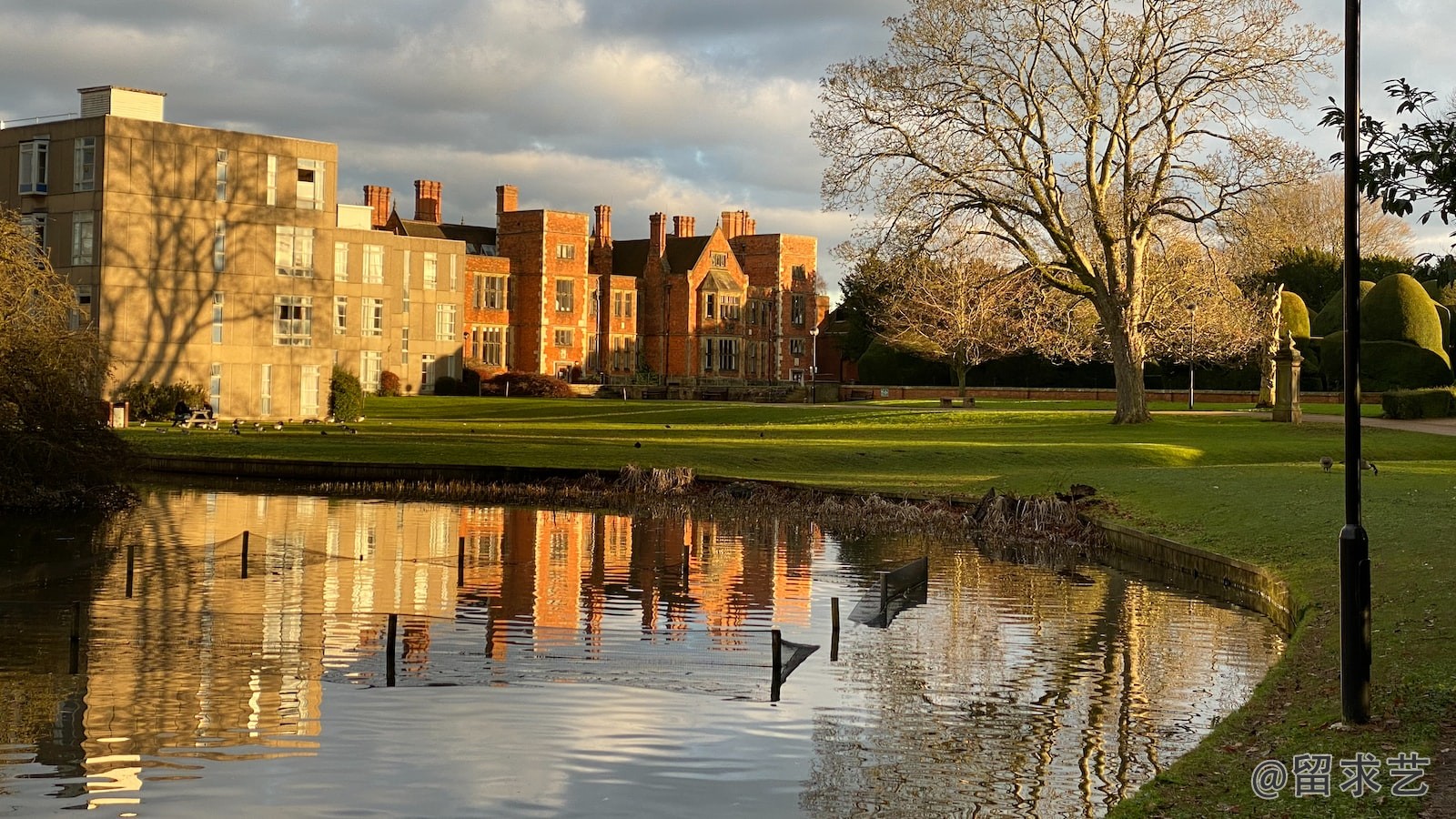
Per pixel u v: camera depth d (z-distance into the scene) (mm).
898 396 93188
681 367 116688
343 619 21453
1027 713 15711
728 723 15281
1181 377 87688
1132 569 27516
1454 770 10781
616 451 46781
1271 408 69188
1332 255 96562
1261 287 75688
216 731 14969
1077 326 69562
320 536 31406
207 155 67688
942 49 51375
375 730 15016
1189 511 30328
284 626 20797
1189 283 60312
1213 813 10211
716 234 118500
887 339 86000
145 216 65812
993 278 54188
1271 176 50625
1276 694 14023
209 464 46406
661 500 39156
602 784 13203
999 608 22734
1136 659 18609
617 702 16250
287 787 13117
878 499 35688
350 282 90375
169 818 12266
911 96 51156
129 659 18344
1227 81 51250
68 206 65875
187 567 26469
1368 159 13977
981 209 52594
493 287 108438
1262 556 23969
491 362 108125
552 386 97375
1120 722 15352
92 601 22719
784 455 45531
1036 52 52281
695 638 20188
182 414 60688
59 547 28969
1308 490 30516
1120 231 54469
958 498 35938
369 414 75250
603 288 114750
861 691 16828
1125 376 56312
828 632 20688
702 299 117062
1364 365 77812
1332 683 14039
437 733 14914
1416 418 60781
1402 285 78812
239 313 68875
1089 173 53000
